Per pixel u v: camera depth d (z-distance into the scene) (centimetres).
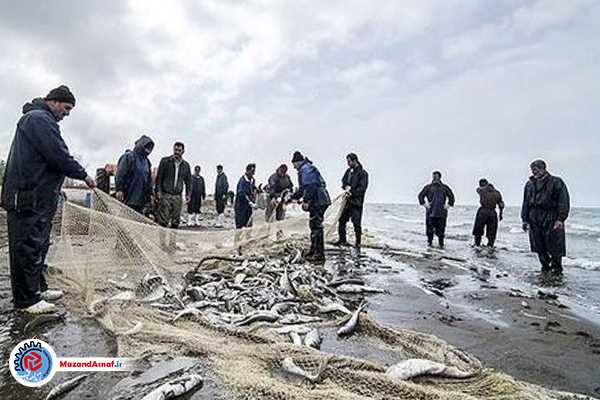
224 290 737
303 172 1127
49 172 511
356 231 1423
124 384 337
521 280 996
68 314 510
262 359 400
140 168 960
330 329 559
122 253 671
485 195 1638
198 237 934
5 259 810
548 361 504
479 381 398
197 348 407
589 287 932
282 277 810
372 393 346
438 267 1134
